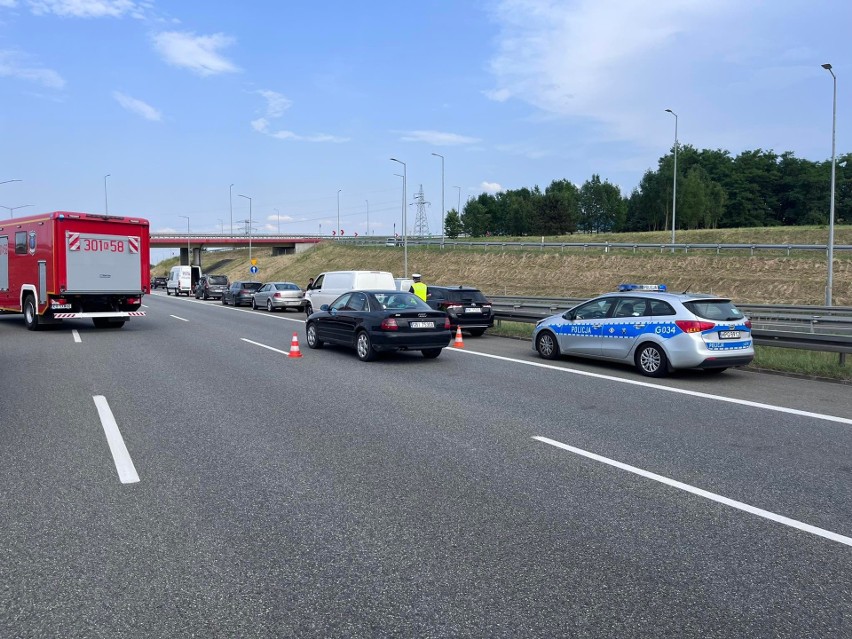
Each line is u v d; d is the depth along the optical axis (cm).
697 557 400
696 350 1047
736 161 11244
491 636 313
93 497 502
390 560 393
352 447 646
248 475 558
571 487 529
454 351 1482
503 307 2552
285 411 812
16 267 1933
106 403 859
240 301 3641
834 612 336
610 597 350
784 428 731
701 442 669
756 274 3869
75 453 622
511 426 735
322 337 1466
